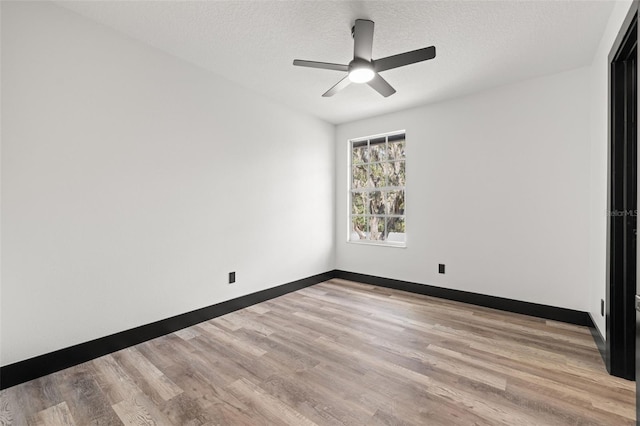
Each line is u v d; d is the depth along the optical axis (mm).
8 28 1814
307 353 2252
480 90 3279
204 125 2889
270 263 3578
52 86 1983
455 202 3490
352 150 4574
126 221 2352
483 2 1912
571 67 2756
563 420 1528
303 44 2457
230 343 2426
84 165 2127
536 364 2072
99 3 1987
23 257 1876
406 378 1916
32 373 1904
